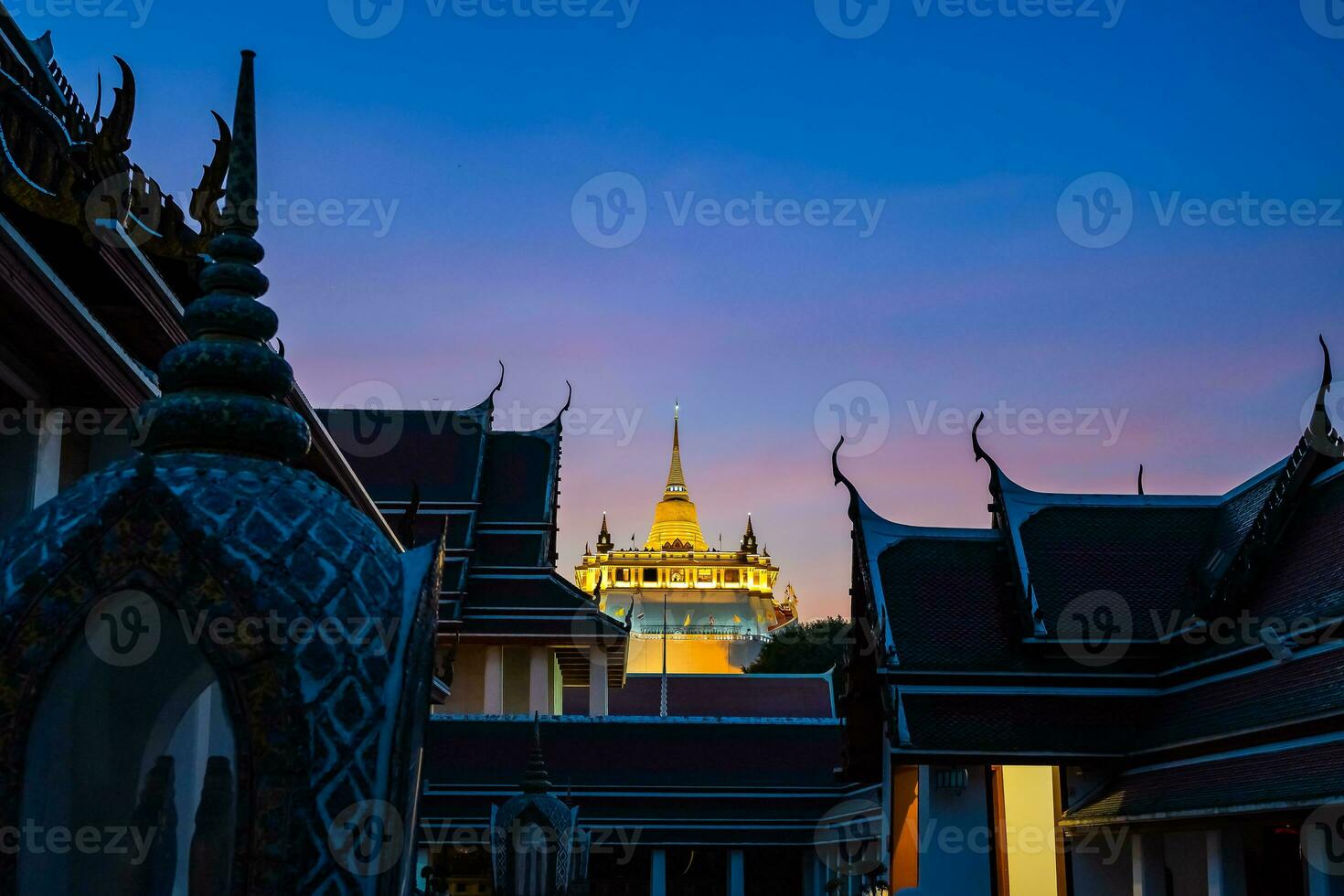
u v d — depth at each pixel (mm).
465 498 45062
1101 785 22797
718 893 41969
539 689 43781
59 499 3936
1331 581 19734
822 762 40781
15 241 10742
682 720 40812
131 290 13703
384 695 3877
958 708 22984
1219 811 18047
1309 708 17750
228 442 4254
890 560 24688
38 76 14273
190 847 3836
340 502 4219
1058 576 24234
